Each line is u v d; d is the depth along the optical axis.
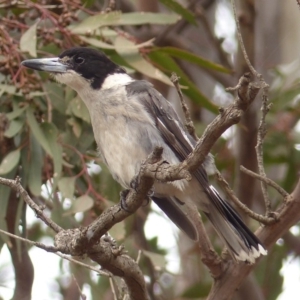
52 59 10.37
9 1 10.80
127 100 9.64
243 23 13.48
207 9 16.64
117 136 9.59
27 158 10.52
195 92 11.63
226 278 9.09
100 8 13.88
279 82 14.40
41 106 10.77
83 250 7.94
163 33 15.04
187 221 9.42
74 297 13.59
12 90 10.30
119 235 10.20
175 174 7.08
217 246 14.16
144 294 8.47
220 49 15.14
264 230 9.08
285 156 13.58
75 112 10.70
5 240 10.19
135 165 9.52
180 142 9.64
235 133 13.66
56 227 8.05
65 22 10.59
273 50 16.31
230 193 8.92
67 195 10.19
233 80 14.50
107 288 13.15
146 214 13.48
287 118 13.58
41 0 11.02
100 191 10.98
